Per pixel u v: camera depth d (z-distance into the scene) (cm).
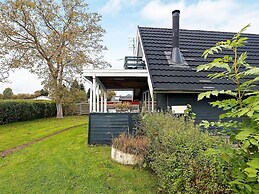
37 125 1627
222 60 235
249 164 188
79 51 2011
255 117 193
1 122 1645
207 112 901
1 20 1839
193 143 411
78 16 2025
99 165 680
